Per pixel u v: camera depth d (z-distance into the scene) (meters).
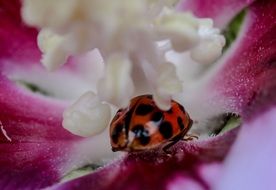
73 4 0.06
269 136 0.06
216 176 0.06
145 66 0.06
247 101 0.06
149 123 0.06
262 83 0.06
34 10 0.06
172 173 0.06
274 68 0.06
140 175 0.06
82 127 0.06
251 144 0.06
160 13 0.06
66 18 0.06
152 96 0.06
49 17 0.06
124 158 0.06
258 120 0.06
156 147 0.06
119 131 0.06
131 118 0.06
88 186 0.06
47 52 0.06
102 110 0.06
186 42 0.06
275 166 0.05
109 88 0.06
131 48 0.06
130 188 0.06
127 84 0.06
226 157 0.06
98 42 0.06
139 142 0.06
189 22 0.06
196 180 0.06
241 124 0.06
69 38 0.06
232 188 0.05
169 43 0.06
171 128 0.06
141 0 0.06
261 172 0.05
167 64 0.06
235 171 0.06
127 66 0.06
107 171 0.06
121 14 0.06
